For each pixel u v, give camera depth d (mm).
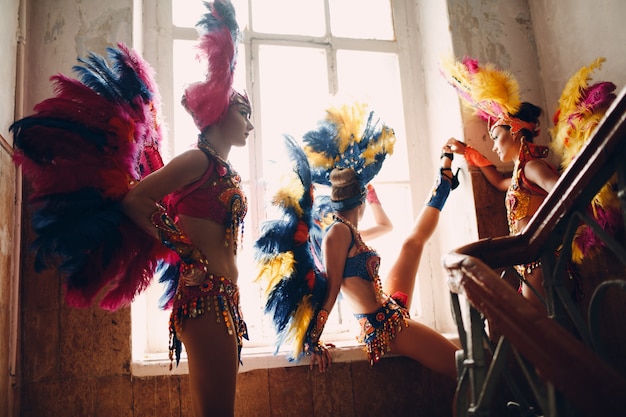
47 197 1795
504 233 2891
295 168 2576
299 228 2559
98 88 2006
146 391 2344
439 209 2887
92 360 2320
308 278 2508
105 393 2312
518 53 3178
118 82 2070
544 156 2627
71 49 2574
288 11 3238
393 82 3359
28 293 2305
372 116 2812
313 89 3184
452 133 3066
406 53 3375
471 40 3090
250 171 2996
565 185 1334
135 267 2023
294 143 2594
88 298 1899
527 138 2725
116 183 1906
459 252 1430
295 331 2459
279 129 3092
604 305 2775
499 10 3186
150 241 2037
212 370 1831
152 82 2227
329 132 2771
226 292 1932
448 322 3104
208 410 1815
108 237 1873
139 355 2561
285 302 2459
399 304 2582
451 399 2680
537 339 968
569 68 3006
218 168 2018
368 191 2971
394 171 3254
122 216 1905
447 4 3084
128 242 1970
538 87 3182
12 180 2238
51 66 2543
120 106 2020
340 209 2600
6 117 2203
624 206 1182
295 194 2570
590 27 2865
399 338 2441
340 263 2479
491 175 2904
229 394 1849
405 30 3400
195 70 3023
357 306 2531
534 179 2529
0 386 2006
